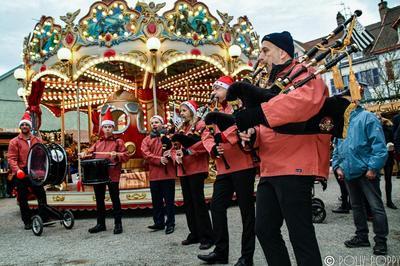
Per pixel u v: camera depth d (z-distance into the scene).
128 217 7.55
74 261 4.27
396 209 6.71
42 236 5.99
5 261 4.45
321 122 2.19
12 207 11.20
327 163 2.29
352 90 2.11
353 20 2.24
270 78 2.48
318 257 2.16
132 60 8.59
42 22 9.25
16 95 25.70
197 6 8.90
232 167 3.72
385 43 29.12
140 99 10.87
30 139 7.12
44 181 6.11
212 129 3.77
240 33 9.80
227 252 3.87
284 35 2.53
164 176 5.68
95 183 5.70
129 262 4.08
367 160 4.03
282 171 2.23
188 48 8.84
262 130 2.36
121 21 8.63
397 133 6.55
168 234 5.51
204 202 4.59
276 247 2.33
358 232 4.25
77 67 8.68
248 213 3.63
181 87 12.88
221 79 4.05
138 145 10.15
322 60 2.31
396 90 23.30
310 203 2.23
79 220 7.54
